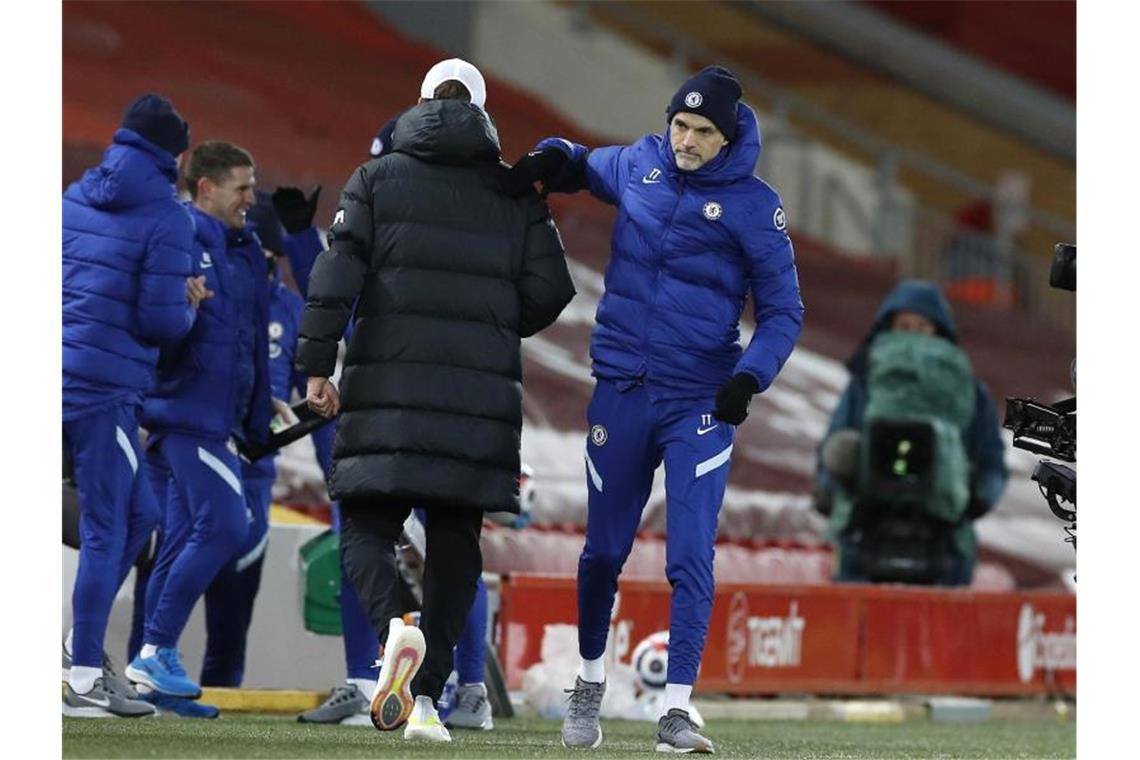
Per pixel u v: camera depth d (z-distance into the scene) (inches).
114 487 834.8
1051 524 1966.0
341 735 780.6
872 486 1475.1
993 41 3142.2
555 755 684.1
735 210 737.0
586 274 2089.1
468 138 705.6
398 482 682.8
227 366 903.7
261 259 921.5
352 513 703.1
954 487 1476.4
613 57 2817.4
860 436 1507.1
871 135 2970.0
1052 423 735.7
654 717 1173.1
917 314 1550.2
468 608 709.9
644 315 743.7
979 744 1061.8
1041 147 3051.2
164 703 903.7
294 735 767.1
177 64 2217.0
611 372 750.5
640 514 765.9
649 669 1182.9
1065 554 1920.5
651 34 2928.2
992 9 3147.1
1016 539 1919.3
